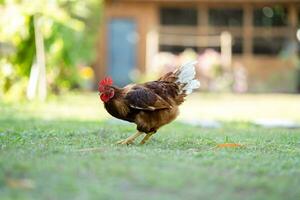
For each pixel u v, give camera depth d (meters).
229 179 6.24
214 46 29.33
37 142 9.00
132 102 8.91
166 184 5.89
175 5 28.89
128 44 29.05
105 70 28.94
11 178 6.04
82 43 23.42
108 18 28.95
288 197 5.74
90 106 19.02
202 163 7.02
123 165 6.68
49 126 12.02
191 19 29.38
